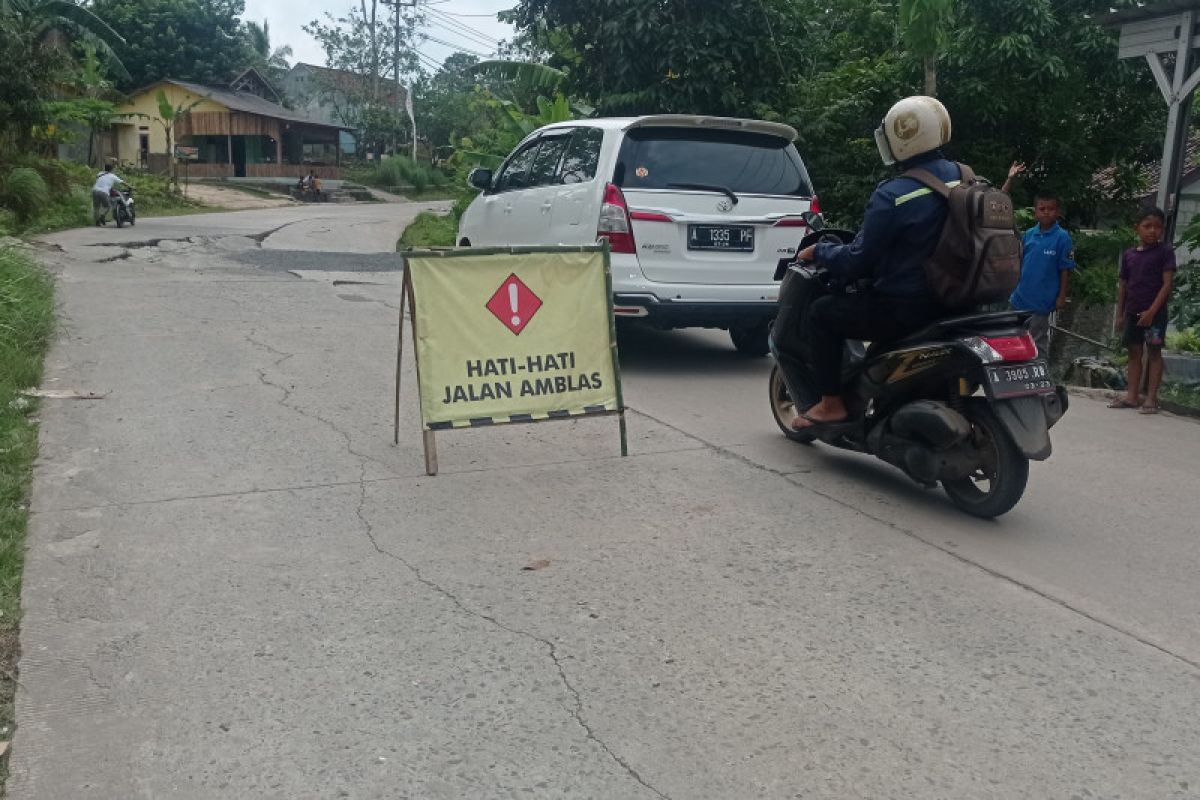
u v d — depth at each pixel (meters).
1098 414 7.52
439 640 3.64
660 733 3.10
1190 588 4.27
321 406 6.71
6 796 2.76
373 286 12.80
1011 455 4.79
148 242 17.03
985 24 14.09
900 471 5.78
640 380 7.93
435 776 2.88
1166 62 14.44
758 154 7.94
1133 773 2.96
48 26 31.05
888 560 4.46
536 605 3.93
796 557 4.46
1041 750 3.06
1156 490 5.59
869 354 5.37
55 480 5.17
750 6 13.94
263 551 4.38
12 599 3.86
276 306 10.69
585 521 4.82
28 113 22.62
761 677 3.44
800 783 2.88
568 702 3.26
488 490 5.22
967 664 3.57
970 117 14.97
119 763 2.92
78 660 3.46
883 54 14.85
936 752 3.04
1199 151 16.36
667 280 7.55
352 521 4.74
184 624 3.72
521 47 28.08
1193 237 8.54
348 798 2.78
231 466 5.46
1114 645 3.74
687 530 4.74
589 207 7.65
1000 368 4.74
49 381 7.09
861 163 14.10
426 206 43.72
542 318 5.64
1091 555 4.60
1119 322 7.76
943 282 4.89
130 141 48.81
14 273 8.80
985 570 4.39
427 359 5.43
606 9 14.04
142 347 8.32
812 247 5.52
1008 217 4.85
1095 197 16.30
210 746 3.00
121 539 4.46
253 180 48.84
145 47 50.09
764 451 6.05
